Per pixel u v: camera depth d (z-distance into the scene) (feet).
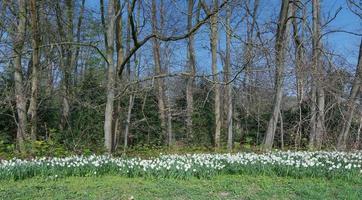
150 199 25.23
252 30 70.44
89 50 65.21
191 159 36.40
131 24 47.78
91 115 61.26
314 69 50.49
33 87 52.44
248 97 79.61
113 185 29.50
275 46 52.60
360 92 57.77
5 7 52.65
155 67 83.25
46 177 32.53
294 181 31.55
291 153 42.27
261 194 26.73
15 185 29.48
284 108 72.28
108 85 48.47
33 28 51.13
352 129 58.39
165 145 77.41
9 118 62.34
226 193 27.17
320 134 56.49
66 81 62.28
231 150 62.08
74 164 34.24
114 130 51.29
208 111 85.35
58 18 60.64
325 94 57.77
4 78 59.21
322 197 25.57
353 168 33.55
